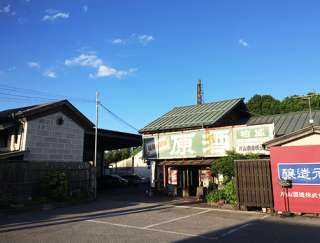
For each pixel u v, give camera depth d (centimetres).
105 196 2553
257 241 1003
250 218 1431
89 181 2255
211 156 2322
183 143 2488
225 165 1884
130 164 5853
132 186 3794
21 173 1817
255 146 2125
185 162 2450
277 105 4894
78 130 2553
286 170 1527
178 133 2530
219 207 1789
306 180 1474
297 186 1494
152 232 1129
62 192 1908
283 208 1519
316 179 1453
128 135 3256
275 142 1575
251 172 1639
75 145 2508
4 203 1625
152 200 2216
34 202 1741
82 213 1580
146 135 2773
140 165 5566
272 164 1572
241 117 3019
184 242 984
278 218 1426
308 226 1242
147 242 976
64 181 1939
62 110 2430
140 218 1436
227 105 2825
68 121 2477
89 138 3198
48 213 1576
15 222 1316
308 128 1495
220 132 2292
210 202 1909
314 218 1419
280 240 1016
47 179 1908
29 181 1855
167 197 2436
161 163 2583
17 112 2155
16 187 1783
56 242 972
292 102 4734
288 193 1513
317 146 1469
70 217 1453
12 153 2039
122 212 1622
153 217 1466
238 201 1664
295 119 2528
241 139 2188
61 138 2403
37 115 2244
